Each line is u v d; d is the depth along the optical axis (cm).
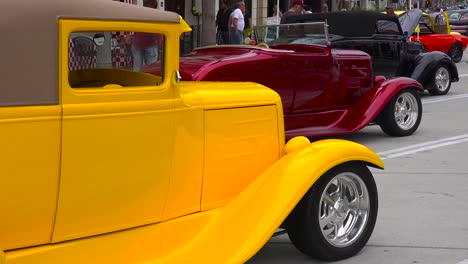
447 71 1432
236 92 458
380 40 1157
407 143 940
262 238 421
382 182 723
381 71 1182
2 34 331
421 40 2064
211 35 1448
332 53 899
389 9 1755
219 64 776
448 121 1116
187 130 416
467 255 506
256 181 454
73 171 362
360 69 927
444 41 2138
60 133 354
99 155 371
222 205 448
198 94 430
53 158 353
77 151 361
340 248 483
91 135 366
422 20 2073
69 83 387
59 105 352
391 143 942
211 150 434
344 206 488
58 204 361
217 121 436
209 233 429
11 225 348
